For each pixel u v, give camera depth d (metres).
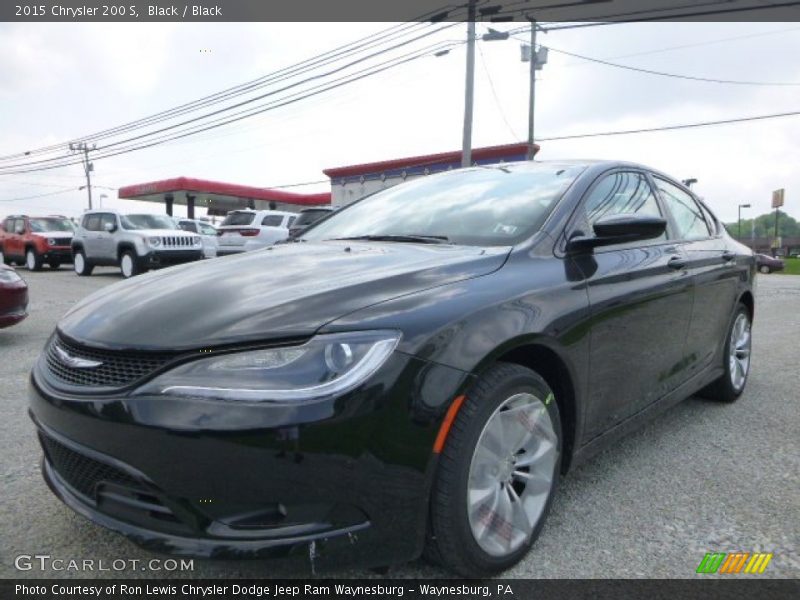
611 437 2.91
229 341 1.93
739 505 2.84
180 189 31.55
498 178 3.41
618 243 2.91
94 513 2.11
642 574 2.30
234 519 1.88
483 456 2.17
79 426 2.04
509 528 2.28
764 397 4.65
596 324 2.67
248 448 1.81
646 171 3.76
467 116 16.73
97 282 15.07
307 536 1.86
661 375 3.34
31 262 19.20
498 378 2.18
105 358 2.08
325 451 1.83
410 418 1.93
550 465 2.47
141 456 1.91
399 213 3.40
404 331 1.98
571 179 3.11
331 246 2.99
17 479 3.05
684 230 3.93
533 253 2.63
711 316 3.93
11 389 4.72
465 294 2.23
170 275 2.67
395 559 1.98
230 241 16.66
